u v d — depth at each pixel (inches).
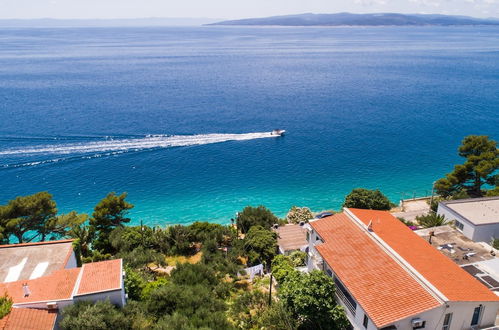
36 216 2027.6
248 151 4015.8
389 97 6688.0
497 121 5108.3
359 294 1144.8
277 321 1235.2
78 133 4392.2
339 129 4832.7
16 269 1460.4
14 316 1091.3
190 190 3112.7
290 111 5723.4
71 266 1583.4
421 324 1051.3
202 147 4101.9
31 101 6023.6
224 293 1542.8
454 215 1899.6
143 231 2190.0
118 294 1240.2
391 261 1258.0
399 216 2341.3
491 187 3097.9
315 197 3002.0
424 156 3887.8
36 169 3437.5
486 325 1107.9
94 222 2117.4
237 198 2982.3
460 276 1219.2
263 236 1934.1
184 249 2087.8
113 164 3595.0
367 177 3380.9
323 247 1412.4
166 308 1288.1
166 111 5546.3
